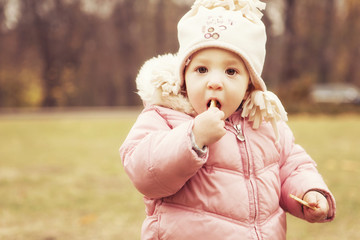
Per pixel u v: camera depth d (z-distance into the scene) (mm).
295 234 3082
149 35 33375
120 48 32094
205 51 1627
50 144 8086
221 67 1624
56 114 19422
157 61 1770
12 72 28703
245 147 1707
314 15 29000
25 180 4898
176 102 1701
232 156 1666
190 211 1626
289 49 22156
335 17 29484
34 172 5375
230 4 1716
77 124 12445
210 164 1644
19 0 27969
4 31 28734
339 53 33875
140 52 33219
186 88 1692
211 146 1653
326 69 33344
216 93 1599
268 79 33094
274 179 1752
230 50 1607
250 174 1685
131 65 32656
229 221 1612
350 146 7000
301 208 1802
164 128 1688
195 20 1680
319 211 1710
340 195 3953
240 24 1646
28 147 7688
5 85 27703
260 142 1752
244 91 1662
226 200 1612
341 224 3246
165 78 1695
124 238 3051
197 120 1515
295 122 11898
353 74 38000
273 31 24203
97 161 6098
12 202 3963
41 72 30094
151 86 1726
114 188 4473
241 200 1625
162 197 1660
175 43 34031
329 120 13117
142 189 1581
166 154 1500
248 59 1621
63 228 3254
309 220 1781
